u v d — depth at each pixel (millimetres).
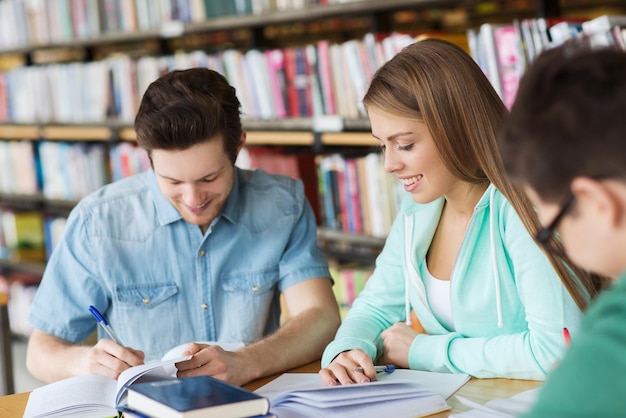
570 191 830
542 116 833
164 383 1284
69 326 1842
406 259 1687
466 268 1562
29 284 4664
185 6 3631
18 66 5008
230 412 1165
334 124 2994
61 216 4551
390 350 1606
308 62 3090
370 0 2943
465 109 1453
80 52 5055
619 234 815
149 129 1611
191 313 1874
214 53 3605
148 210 1862
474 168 1494
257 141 3365
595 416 731
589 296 1382
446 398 1372
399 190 2951
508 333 1554
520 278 1463
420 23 3912
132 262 1844
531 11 3674
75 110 4254
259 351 1590
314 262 1925
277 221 1919
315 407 1303
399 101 1460
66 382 1458
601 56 834
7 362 2611
